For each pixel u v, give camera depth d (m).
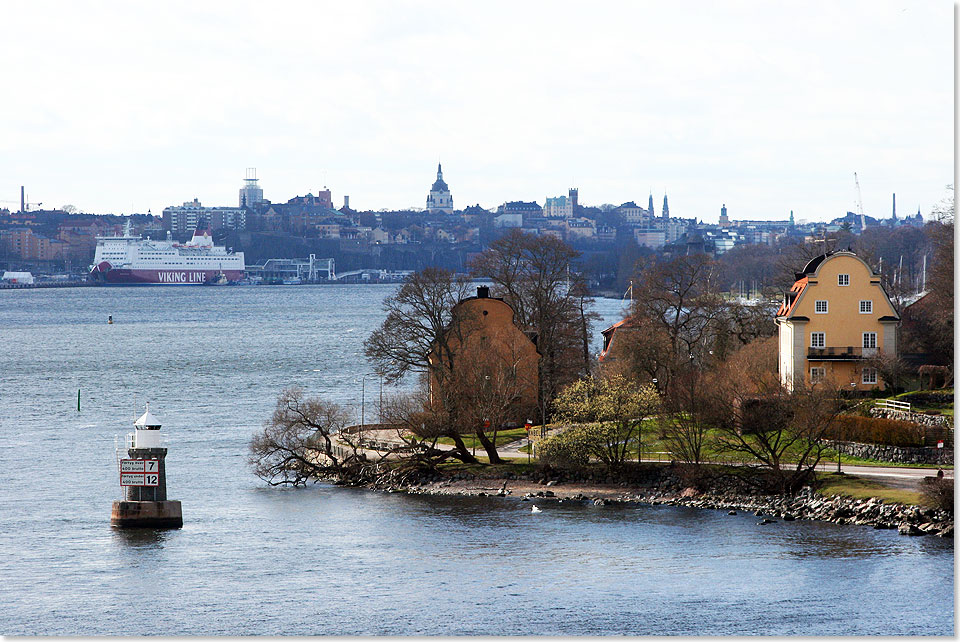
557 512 146.25
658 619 105.50
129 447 144.25
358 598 112.62
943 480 133.00
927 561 119.56
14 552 130.00
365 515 146.38
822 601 109.06
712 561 122.06
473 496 156.75
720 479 150.62
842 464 152.38
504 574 119.75
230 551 129.75
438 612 108.25
